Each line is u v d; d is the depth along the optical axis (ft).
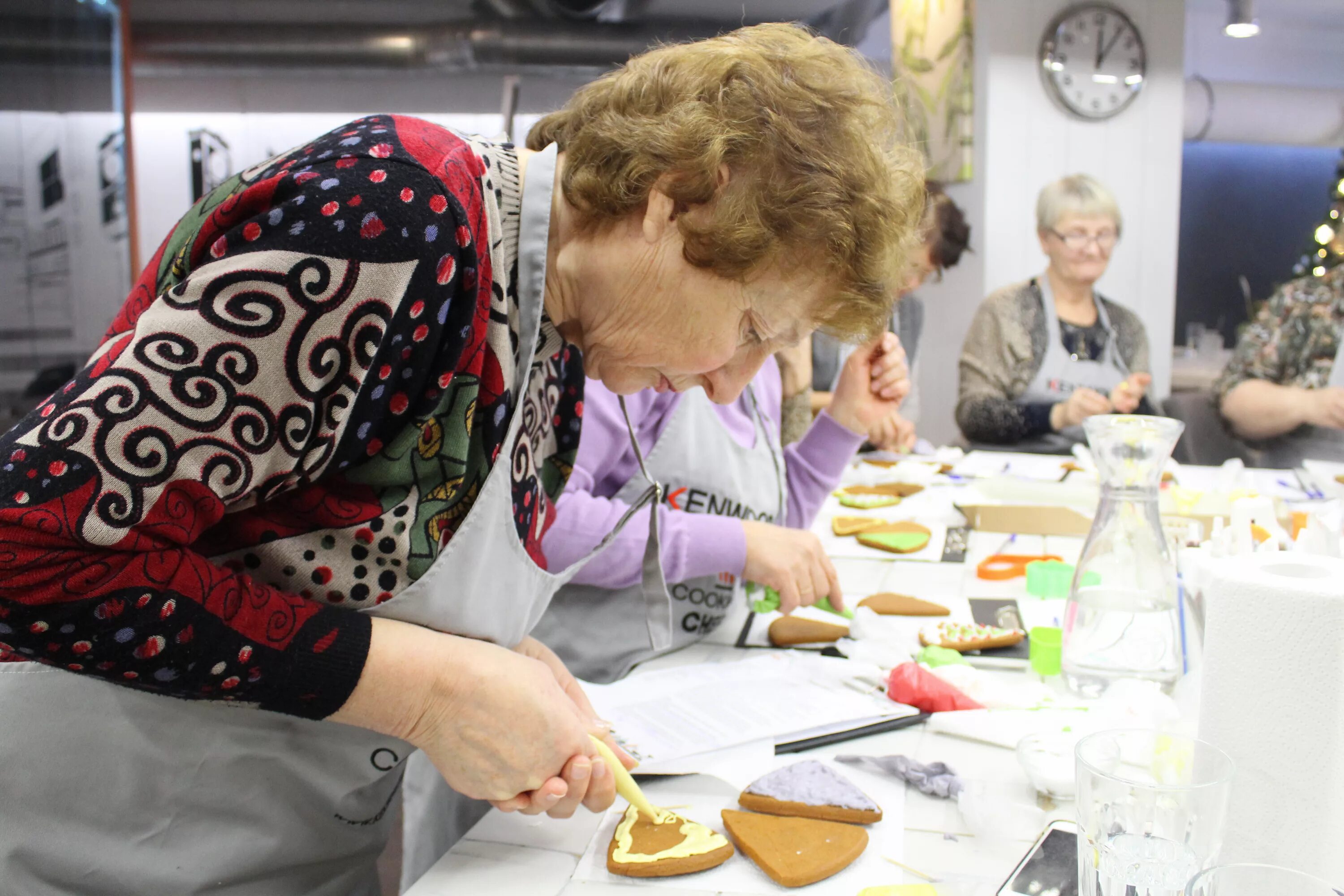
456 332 2.22
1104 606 3.46
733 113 2.23
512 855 2.63
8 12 14.75
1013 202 14.61
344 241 1.94
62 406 1.79
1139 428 3.37
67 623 1.79
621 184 2.27
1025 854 2.54
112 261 15.55
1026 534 6.15
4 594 1.72
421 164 2.14
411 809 3.96
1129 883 2.04
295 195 1.97
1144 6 14.11
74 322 15.66
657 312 2.44
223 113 17.46
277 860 2.64
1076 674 3.51
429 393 2.24
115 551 1.80
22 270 15.44
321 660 2.10
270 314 1.88
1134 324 14.30
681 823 2.68
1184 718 3.10
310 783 2.63
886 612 4.56
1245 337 12.58
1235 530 3.47
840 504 7.13
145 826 2.48
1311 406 11.84
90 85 15.15
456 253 2.15
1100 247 14.02
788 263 2.33
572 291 2.55
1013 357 14.17
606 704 3.46
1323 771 2.14
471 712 2.27
